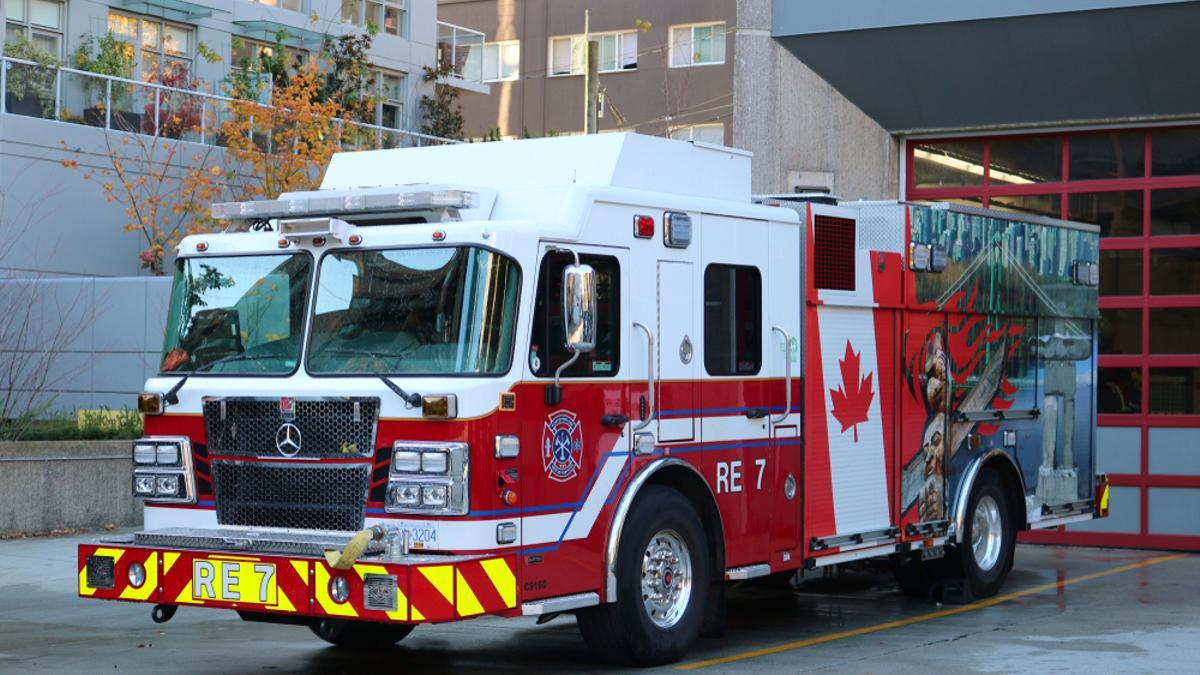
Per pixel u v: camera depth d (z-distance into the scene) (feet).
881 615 37.78
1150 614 37.73
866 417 35.55
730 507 31.65
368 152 33.27
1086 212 52.85
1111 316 52.37
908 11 51.44
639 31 156.66
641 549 29.30
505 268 27.02
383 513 26.71
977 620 36.86
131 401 63.98
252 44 101.76
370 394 26.89
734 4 151.43
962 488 38.68
